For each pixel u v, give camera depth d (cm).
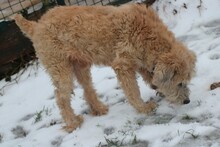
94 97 215
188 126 184
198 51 239
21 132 222
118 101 223
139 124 199
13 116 235
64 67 206
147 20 200
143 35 198
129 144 187
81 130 206
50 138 207
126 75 202
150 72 207
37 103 242
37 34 206
